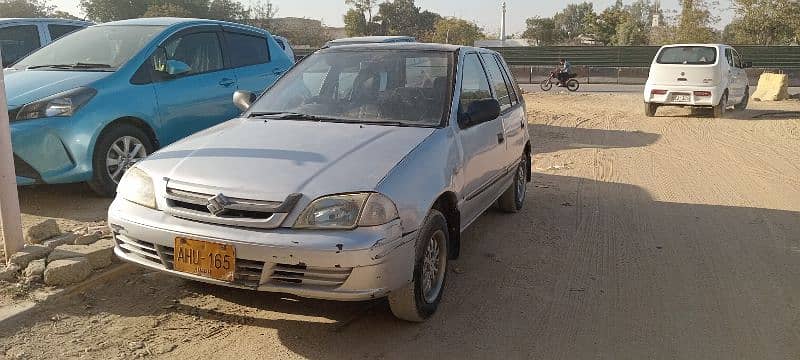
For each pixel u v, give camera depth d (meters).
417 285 3.90
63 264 4.28
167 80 6.65
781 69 31.34
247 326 4.02
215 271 3.55
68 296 4.22
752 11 45.22
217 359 3.63
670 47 16.16
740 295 4.76
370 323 4.12
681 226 6.50
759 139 12.53
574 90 26.83
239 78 7.45
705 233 6.27
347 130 4.41
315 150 4.02
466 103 5.00
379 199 3.60
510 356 3.78
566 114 16.58
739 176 8.99
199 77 7.00
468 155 4.72
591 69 32.47
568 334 4.08
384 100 4.85
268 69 7.89
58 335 3.79
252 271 3.55
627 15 60.94
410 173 3.89
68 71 6.32
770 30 45.22
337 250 3.44
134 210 3.84
